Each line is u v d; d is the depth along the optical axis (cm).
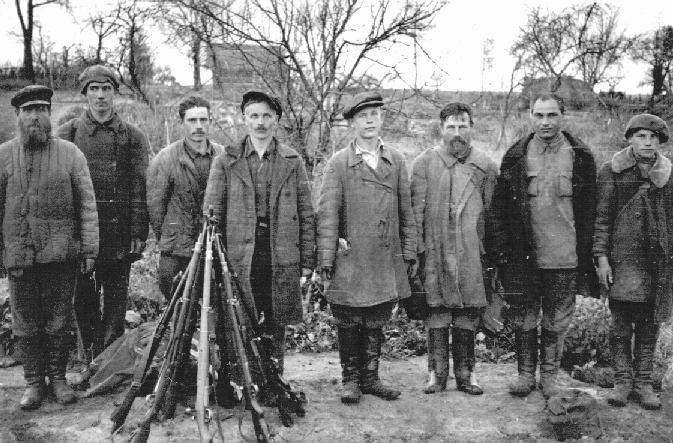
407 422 387
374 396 425
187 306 334
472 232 420
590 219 419
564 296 418
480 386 446
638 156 407
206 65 700
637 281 408
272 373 366
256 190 395
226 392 385
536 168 417
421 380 462
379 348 425
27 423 378
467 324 426
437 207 422
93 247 413
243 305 357
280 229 395
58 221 402
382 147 415
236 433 363
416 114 693
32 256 393
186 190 438
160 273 443
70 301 414
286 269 394
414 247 418
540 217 414
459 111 423
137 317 542
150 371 398
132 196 470
